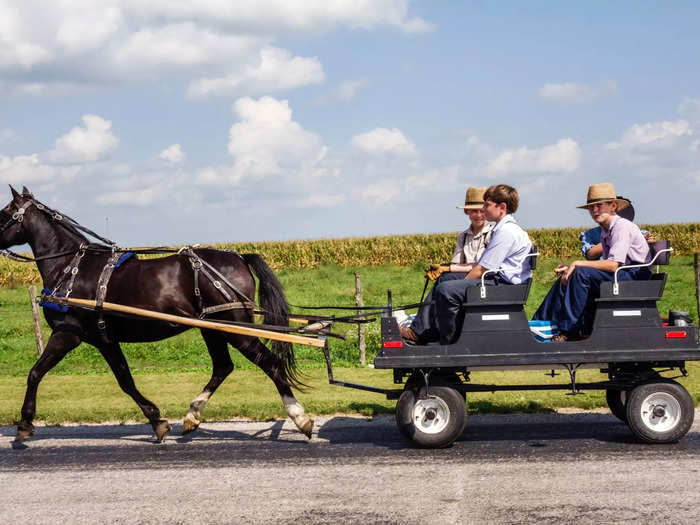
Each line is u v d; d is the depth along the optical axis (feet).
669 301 57.82
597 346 19.92
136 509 15.72
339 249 111.34
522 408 25.20
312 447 21.11
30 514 15.55
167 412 25.85
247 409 25.89
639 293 19.86
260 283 23.25
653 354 19.84
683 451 19.27
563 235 110.83
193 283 22.63
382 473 18.01
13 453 21.12
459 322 20.61
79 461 20.02
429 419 20.39
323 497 16.20
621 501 15.31
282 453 20.49
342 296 69.72
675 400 19.97
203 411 25.90
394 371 21.47
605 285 19.89
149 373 36.81
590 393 27.12
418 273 93.30
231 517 15.05
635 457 18.79
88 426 24.82
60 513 15.57
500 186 21.13
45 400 29.32
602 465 18.10
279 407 26.05
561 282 20.89
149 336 22.91
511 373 33.88
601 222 21.58
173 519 15.03
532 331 20.66
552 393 27.58
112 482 17.84
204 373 36.22
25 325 56.44
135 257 23.39
